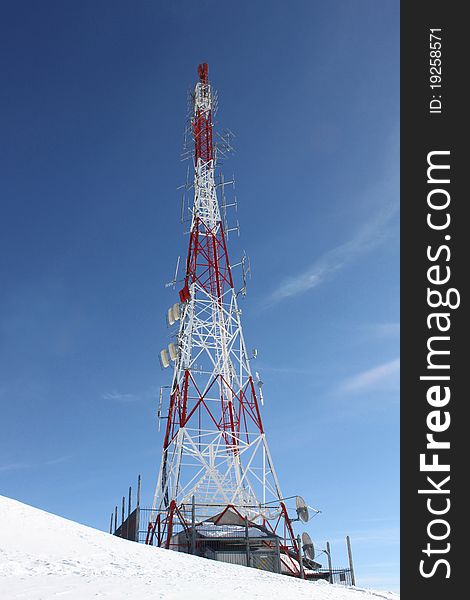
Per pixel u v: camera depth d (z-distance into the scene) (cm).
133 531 3888
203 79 5672
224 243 4997
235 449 4228
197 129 5431
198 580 2103
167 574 2159
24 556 2102
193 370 4362
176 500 3909
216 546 3678
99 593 1611
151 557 2594
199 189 5166
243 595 1872
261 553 3641
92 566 2105
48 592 1575
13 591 1568
